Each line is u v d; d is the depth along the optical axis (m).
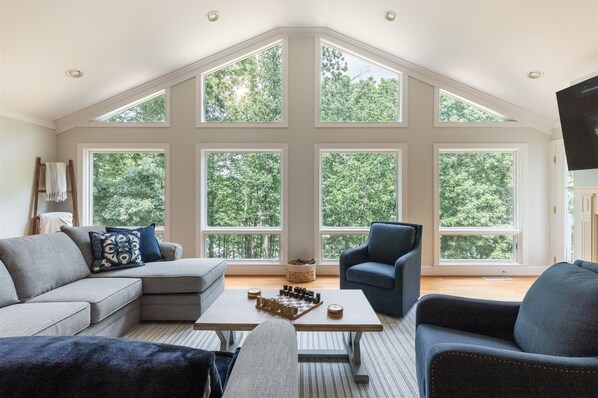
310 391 1.86
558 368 1.08
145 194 4.54
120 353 0.69
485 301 1.72
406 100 4.38
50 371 0.65
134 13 3.17
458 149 4.40
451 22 3.34
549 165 4.35
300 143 4.43
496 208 4.46
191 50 4.10
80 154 4.46
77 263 2.71
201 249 4.45
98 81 3.97
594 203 3.23
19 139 3.96
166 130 4.45
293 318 1.92
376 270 3.14
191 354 0.70
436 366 1.15
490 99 4.34
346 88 4.50
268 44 4.44
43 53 3.26
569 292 1.32
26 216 4.05
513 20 3.01
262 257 4.54
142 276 2.81
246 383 0.76
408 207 4.39
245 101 4.52
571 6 2.66
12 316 1.84
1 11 2.70
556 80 3.58
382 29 3.91
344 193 4.52
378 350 2.34
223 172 4.55
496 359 1.12
